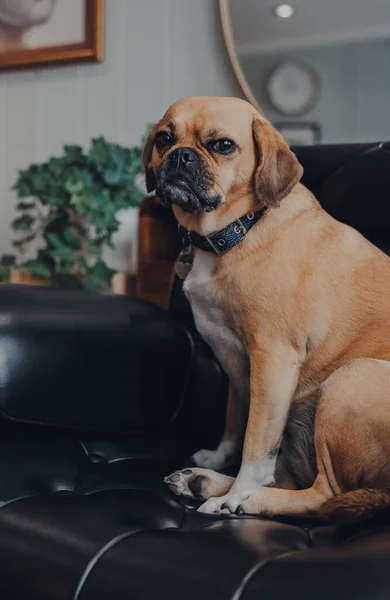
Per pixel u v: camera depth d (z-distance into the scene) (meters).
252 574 0.70
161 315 1.39
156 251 1.97
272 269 1.22
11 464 1.03
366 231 1.48
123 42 2.56
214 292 1.27
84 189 2.09
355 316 1.24
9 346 1.09
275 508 1.04
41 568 0.77
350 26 2.14
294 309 1.21
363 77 2.14
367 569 0.67
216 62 2.38
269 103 2.25
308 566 0.69
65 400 1.15
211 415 1.46
